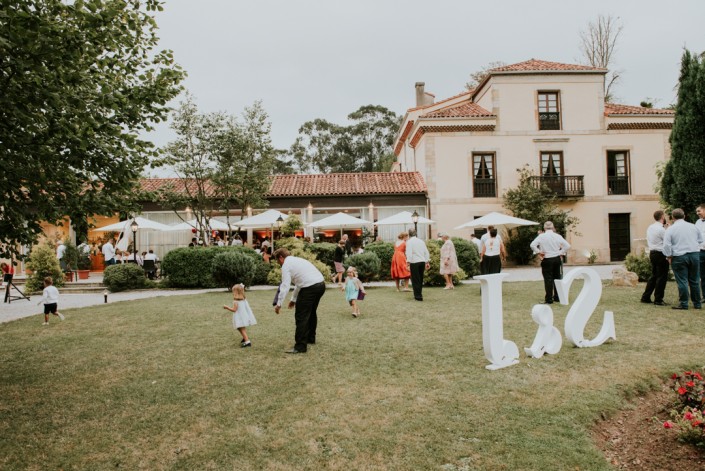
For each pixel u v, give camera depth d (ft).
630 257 43.11
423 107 84.99
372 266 48.03
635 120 73.56
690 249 26.03
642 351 18.92
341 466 10.78
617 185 74.23
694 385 14.06
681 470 11.33
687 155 39.81
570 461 10.87
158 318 29.48
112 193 15.66
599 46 96.94
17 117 12.26
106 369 18.60
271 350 20.63
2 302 44.14
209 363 18.89
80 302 42.32
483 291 17.37
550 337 18.88
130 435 12.55
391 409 13.71
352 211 73.77
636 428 13.32
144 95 15.24
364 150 169.27
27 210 14.93
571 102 73.36
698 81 39.04
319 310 30.76
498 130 72.69
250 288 47.39
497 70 72.08
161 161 16.26
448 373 16.79
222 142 58.18
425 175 72.79
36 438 12.48
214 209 71.31
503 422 12.71
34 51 11.76
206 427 12.89
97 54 13.82
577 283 43.09
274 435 12.30
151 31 16.14
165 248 72.43
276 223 59.93
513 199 69.31
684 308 26.21
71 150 13.75
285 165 167.43
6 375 18.13
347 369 17.53
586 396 14.38
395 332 23.48
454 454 11.17
